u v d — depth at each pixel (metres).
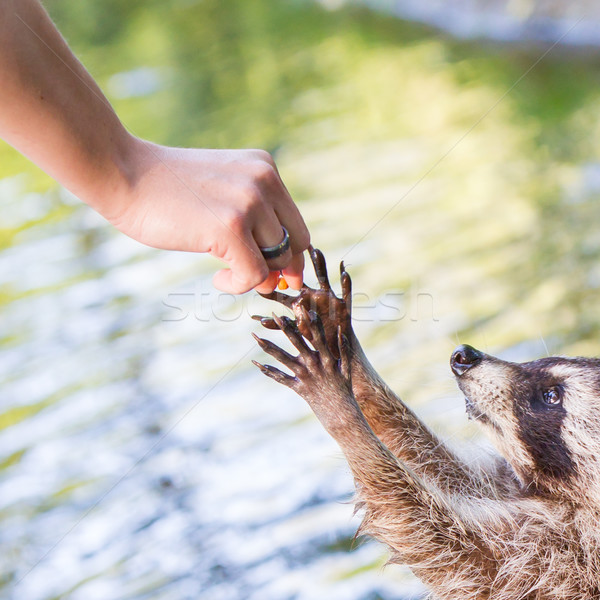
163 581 5.36
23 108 2.42
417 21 16.78
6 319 8.64
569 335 6.79
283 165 11.31
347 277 3.46
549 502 4.25
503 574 3.93
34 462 6.59
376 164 10.91
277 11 20.11
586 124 10.92
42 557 5.68
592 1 12.87
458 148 10.97
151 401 7.02
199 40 18.59
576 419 4.08
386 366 6.80
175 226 2.59
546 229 8.34
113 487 5.89
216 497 5.99
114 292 8.81
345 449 3.70
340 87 14.15
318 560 5.38
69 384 7.41
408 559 3.88
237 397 7.02
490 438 4.26
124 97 15.30
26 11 2.39
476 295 7.58
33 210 11.16
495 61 13.80
